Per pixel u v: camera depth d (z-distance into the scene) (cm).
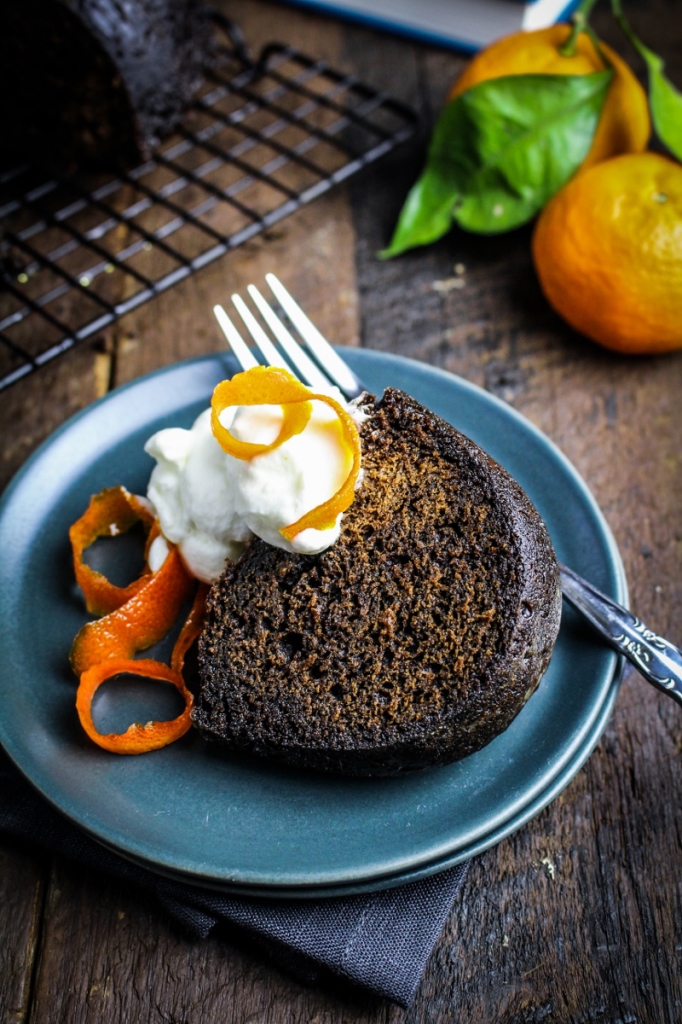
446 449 44
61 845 43
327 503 41
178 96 64
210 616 44
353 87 66
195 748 43
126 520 47
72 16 58
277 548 44
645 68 68
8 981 42
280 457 41
